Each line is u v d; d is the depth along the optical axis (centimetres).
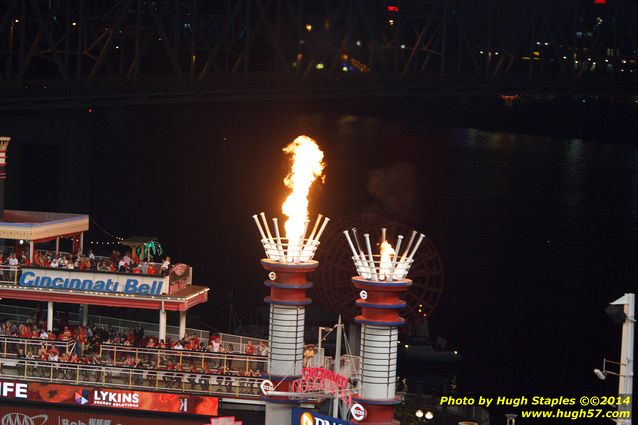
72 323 19488
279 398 11638
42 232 18825
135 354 17525
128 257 18400
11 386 17225
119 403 17000
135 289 17900
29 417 17212
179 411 16825
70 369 17200
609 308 10794
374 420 10569
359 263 10644
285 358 11638
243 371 17088
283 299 11606
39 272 18188
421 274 17575
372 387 10569
